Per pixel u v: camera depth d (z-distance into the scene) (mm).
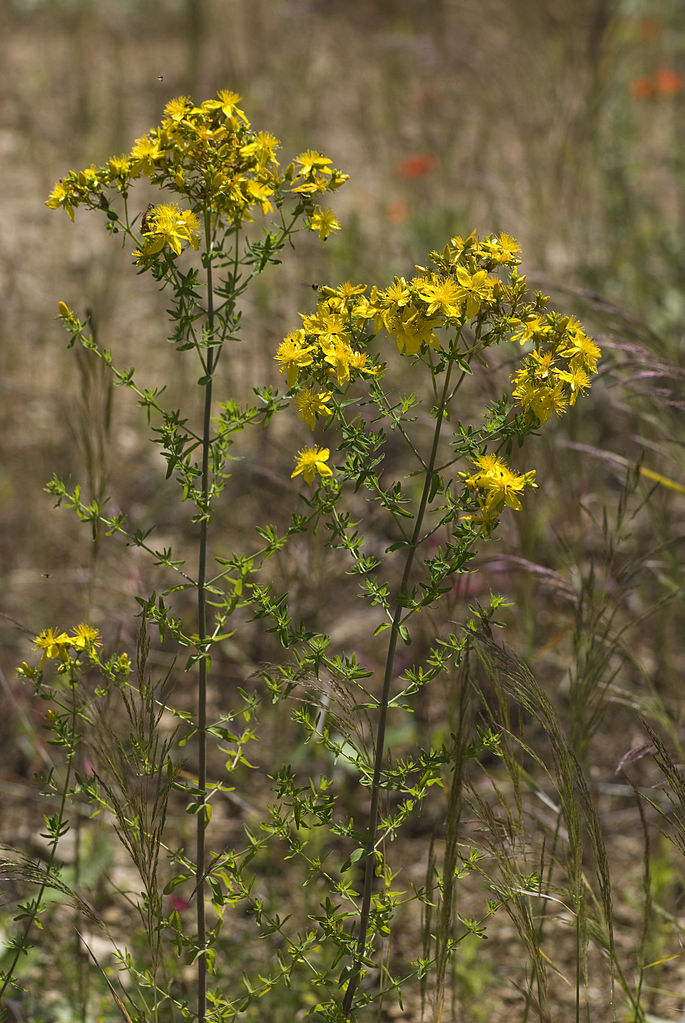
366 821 3438
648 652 3812
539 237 4941
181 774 2457
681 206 5742
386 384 4684
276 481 3572
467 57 7020
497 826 2104
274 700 1976
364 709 2135
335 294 1815
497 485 1716
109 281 5250
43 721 3496
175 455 1936
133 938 2967
